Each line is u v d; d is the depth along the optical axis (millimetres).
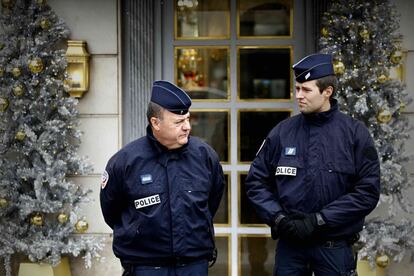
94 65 5957
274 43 6195
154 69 6117
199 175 3928
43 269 5727
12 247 5680
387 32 5559
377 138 5570
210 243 3994
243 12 6227
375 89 5609
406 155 5723
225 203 6262
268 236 6230
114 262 5996
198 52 6234
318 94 4129
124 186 3920
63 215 5723
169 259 3881
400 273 5840
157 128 3832
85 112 5973
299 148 4180
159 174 3869
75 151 5859
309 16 6035
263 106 6230
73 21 5930
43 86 5734
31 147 5668
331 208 4059
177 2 6203
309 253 4180
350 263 4215
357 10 5625
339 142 4137
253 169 4367
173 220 3832
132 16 6035
